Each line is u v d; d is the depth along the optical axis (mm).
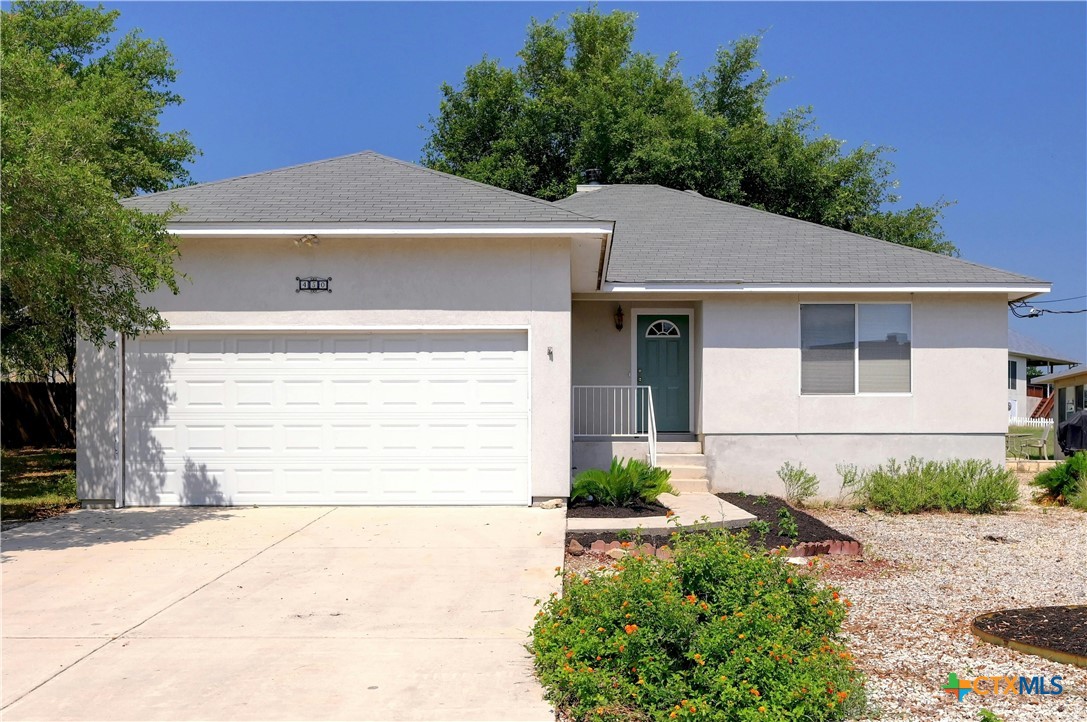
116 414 11352
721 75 30469
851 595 7645
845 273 13797
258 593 7137
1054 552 9703
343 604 6816
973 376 13859
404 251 11414
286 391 11430
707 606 5219
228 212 11203
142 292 11141
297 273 11391
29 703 4840
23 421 23812
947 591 7805
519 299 11375
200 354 11445
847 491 13836
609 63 33406
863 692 5023
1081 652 5758
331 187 12211
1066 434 19453
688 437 14656
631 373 15008
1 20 16078
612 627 5207
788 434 13930
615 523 10117
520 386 11414
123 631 6129
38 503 11914
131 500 11367
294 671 5344
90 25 20734
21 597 7016
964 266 14070
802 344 13977
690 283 13531
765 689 4660
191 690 5031
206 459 11422
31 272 8875
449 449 11414
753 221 16609
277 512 10961
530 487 11305
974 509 12812
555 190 28266
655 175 25781
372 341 11461
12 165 8156
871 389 13906
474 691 5027
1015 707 5039
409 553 8625
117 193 17109
